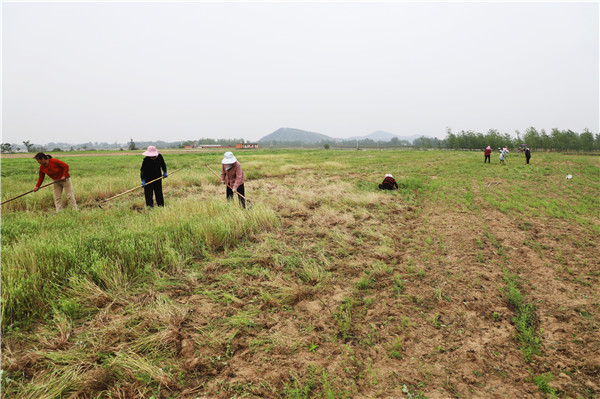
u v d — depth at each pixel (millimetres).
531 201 8883
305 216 7152
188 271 4000
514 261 4621
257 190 10430
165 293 3445
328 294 3578
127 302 3229
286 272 4121
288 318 3068
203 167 19328
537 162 23641
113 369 2268
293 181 13469
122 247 4105
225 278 3846
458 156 36688
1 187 9828
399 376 2338
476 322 3064
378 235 5715
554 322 3070
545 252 4977
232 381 2238
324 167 19922
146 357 2404
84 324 2854
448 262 4574
